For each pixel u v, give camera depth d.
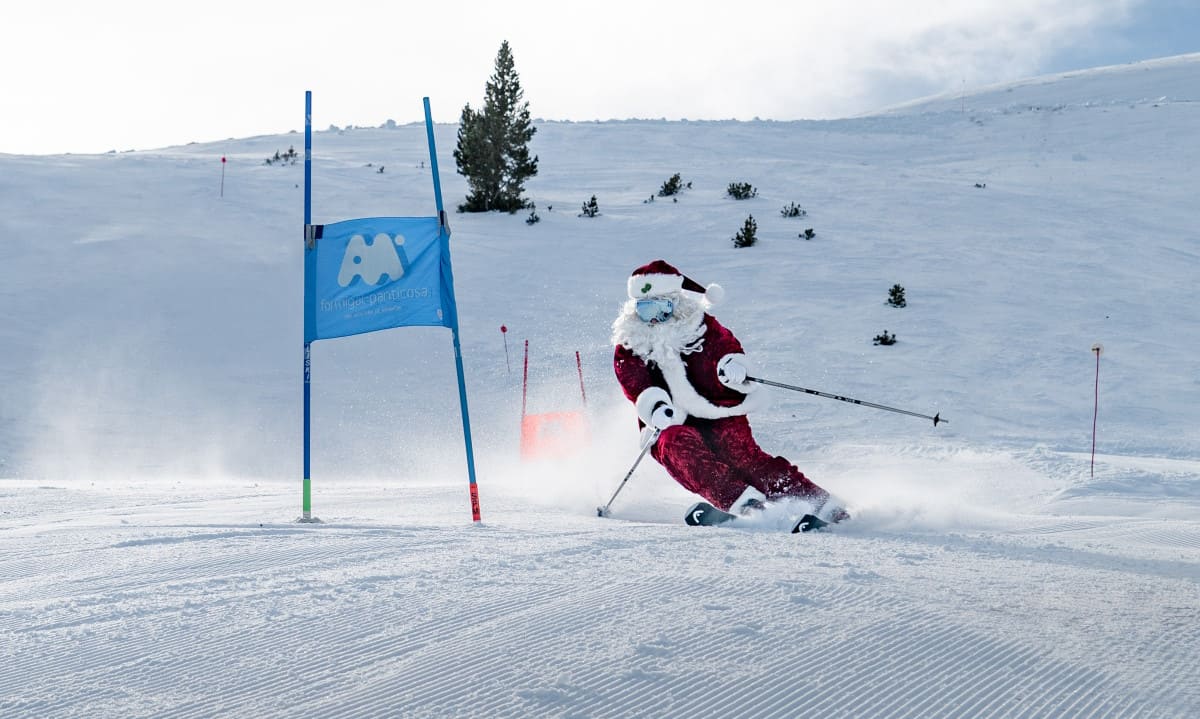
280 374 20.73
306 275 7.47
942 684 3.04
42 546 5.61
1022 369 20.20
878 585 4.38
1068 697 2.96
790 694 2.91
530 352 21.78
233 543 5.50
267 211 33.62
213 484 11.41
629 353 8.03
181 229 30.80
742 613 3.75
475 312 24.61
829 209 35.59
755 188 39.91
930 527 7.37
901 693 2.95
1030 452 12.68
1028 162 46.66
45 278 25.81
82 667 3.15
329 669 3.09
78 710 2.77
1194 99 70.56
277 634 3.48
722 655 3.23
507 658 3.17
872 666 3.18
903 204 36.28
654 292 7.92
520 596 4.00
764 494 7.52
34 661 3.22
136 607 3.90
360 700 2.82
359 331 7.40
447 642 3.35
